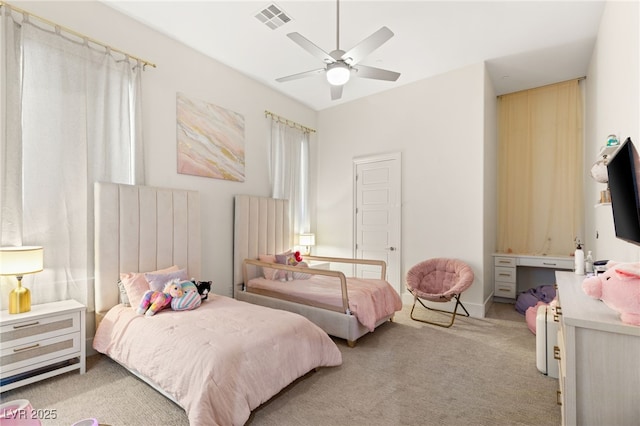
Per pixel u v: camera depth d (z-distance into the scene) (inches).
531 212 184.9
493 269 182.1
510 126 192.4
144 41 126.5
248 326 88.2
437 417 76.3
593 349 50.1
